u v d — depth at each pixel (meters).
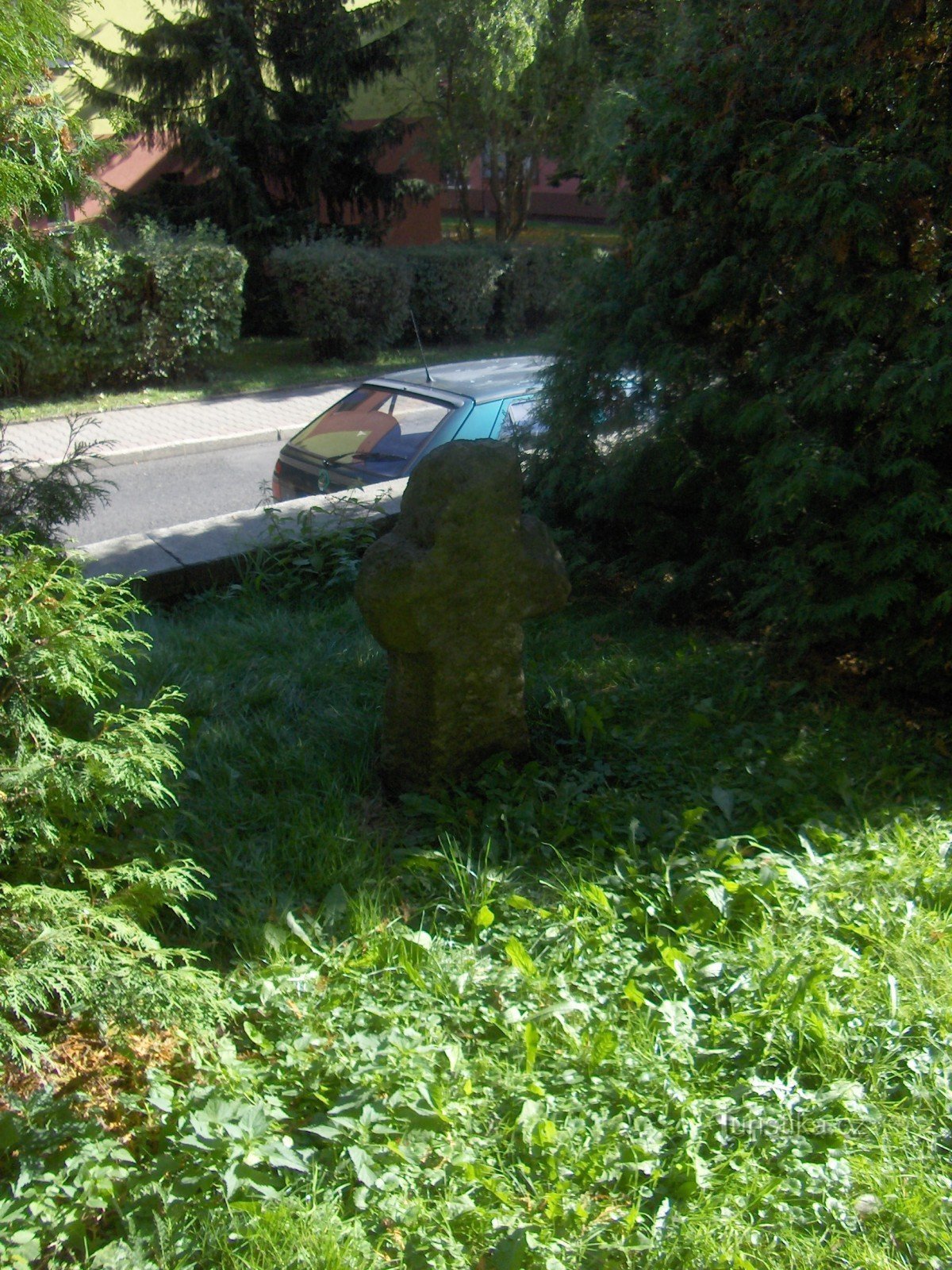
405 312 18.92
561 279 7.77
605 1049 3.09
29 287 4.88
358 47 20.06
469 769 4.60
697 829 4.34
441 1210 2.58
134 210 19.00
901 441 5.25
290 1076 2.98
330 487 8.84
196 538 7.25
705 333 6.68
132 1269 2.36
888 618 5.38
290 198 20.64
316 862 3.93
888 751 5.08
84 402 15.31
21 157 4.41
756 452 6.18
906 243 5.65
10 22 4.04
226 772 4.42
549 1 18.61
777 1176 2.76
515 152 21.42
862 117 5.83
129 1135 2.76
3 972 2.62
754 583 6.21
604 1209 2.65
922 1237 2.62
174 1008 2.85
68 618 3.27
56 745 3.10
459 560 4.21
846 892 3.86
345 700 5.21
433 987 3.37
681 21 6.76
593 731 4.99
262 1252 2.45
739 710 5.46
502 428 8.65
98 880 3.13
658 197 6.66
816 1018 3.16
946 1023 3.30
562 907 3.75
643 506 6.81
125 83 18.81
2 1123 2.67
